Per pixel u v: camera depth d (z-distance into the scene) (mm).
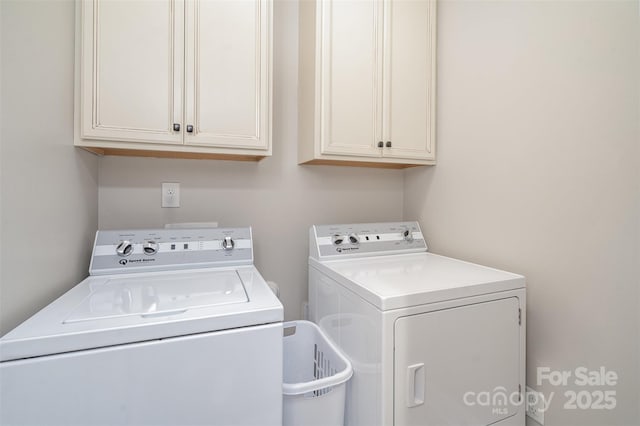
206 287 1031
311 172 1785
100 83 1075
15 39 747
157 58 1140
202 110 1204
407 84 1574
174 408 731
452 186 1606
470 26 1483
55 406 645
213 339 768
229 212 1612
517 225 1274
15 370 619
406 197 1991
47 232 898
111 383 683
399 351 927
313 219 1795
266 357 821
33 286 823
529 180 1226
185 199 1530
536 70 1194
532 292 1216
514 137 1283
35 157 836
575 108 1069
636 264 925
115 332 693
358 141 1482
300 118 1690
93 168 1310
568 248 1096
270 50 1304
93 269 1139
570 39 1083
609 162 981
